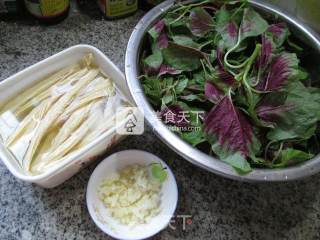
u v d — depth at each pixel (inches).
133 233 20.1
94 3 29.4
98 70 24.2
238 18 22.5
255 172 17.9
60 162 20.2
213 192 22.8
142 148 23.9
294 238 21.7
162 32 22.4
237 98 20.3
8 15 27.6
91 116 22.4
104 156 23.3
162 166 21.7
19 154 21.1
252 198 22.8
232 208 22.4
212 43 22.5
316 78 22.7
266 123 19.6
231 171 17.9
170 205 20.9
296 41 23.3
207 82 20.7
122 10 28.3
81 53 24.0
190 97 21.1
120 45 28.0
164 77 21.7
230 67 21.0
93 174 21.3
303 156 18.4
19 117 22.4
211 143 19.0
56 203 22.0
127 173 22.3
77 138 21.6
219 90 20.6
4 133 21.8
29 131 21.9
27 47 27.2
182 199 22.5
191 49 21.7
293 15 24.0
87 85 23.5
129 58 20.9
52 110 22.5
